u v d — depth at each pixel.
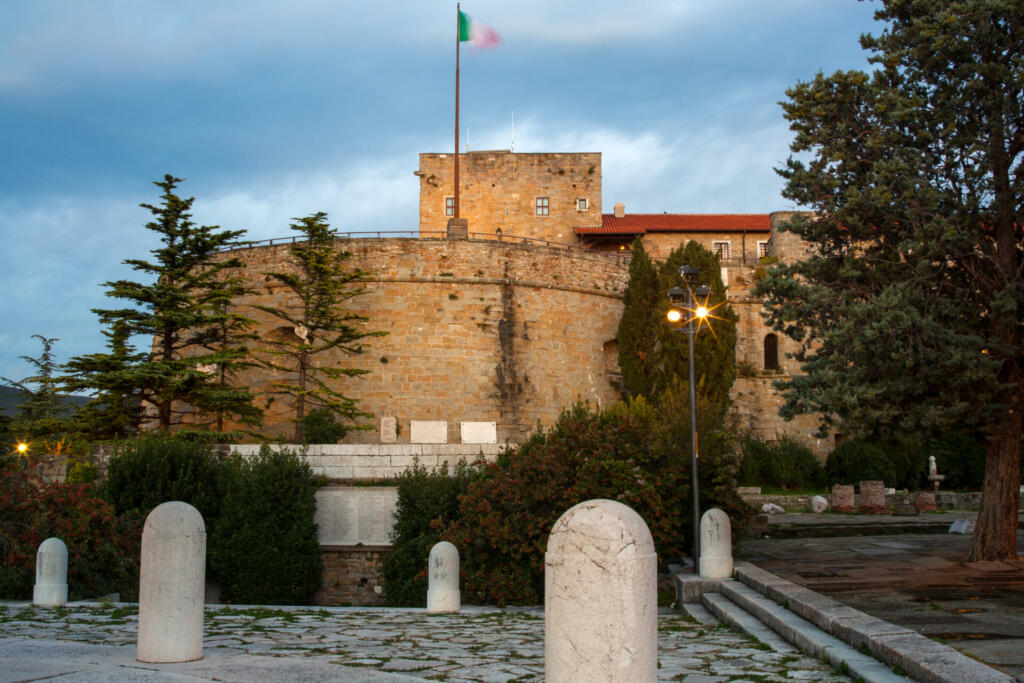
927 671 8.20
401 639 11.70
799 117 19.28
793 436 47.91
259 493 23.84
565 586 4.39
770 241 54.38
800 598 12.66
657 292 42.31
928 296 17.73
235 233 36.44
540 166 64.19
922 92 18.38
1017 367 17.69
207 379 35.66
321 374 41.47
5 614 14.10
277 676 6.46
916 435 17.62
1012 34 17.31
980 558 17.88
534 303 43.28
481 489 21.16
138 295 34.28
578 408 23.80
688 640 12.07
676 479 21.03
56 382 32.84
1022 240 17.91
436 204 64.00
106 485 24.53
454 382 41.44
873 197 17.45
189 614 7.55
